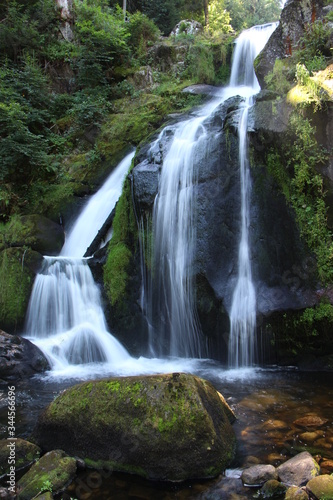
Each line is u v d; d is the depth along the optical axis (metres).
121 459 3.03
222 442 3.10
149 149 7.32
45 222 8.40
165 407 3.04
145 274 6.32
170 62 12.70
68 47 13.11
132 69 12.60
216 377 5.00
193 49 12.13
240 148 5.79
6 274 7.03
